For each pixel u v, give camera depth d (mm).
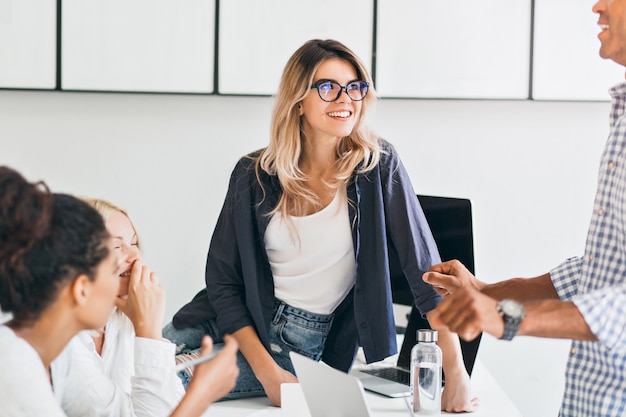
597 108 4074
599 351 1981
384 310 2766
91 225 1544
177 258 4000
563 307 1732
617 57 2092
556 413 4160
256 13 3859
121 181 3949
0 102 3867
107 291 1582
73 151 3916
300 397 2373
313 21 3877
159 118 3943
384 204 2797
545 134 4070
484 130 4047
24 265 1484
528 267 4117
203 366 1634
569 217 4109
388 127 4012
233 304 2861
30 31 3781
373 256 2777
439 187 4055
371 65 3906
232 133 3965
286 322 2832
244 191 2865
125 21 3824
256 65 3879
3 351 1497
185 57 3855
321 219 2789
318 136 2785
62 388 1909
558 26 3949
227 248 2896
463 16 3922
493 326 1656
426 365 2297
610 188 1989
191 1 3836
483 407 2488
